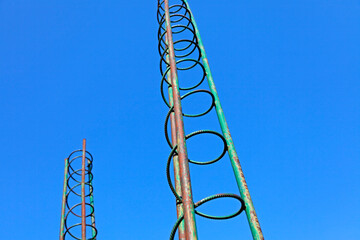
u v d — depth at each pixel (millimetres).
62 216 7633
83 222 6742
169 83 4477
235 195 2719
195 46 4719
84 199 7180
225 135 3311
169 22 4102
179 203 3713
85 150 8141
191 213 2217
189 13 4969
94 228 7621
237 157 3102
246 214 2729
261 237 2512
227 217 2965
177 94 3066
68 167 8344
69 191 7996
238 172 2959
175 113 2898
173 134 4223
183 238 3439
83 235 6531
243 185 2846
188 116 3805
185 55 4836
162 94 4223
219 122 3520
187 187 2346
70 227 7406
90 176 8617
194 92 3646
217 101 3695
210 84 3955
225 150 3268
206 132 3129
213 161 3379
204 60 4273
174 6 5332
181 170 2463
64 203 7824
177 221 2770
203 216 3045
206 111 3795
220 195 2695
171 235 2781
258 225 2582
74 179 8398
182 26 4719
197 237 2123
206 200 2645
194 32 4668
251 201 2748
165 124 3559
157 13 5305
